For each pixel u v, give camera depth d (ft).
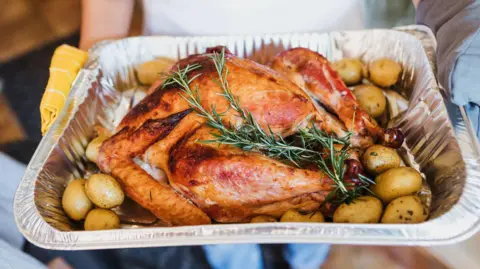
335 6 3.14
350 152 2.42
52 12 5.50
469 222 2.13
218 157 2.30
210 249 2.17
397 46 2.87
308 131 2.39
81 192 2.41
